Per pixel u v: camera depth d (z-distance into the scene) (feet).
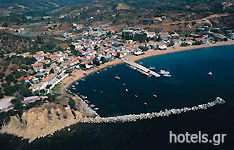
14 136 496.64
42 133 496.64
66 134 492.54
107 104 619.67
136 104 613.52
